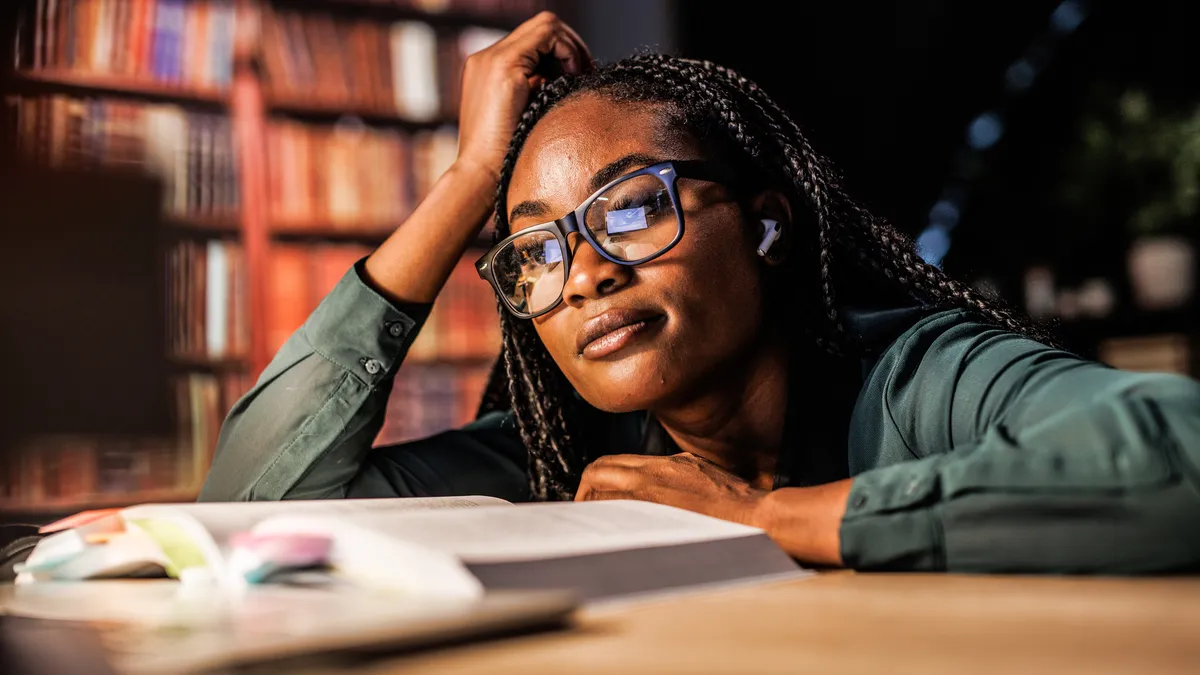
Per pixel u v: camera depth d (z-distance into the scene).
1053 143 3.71
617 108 1.04
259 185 3.14
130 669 0.36
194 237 3.11
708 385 1.02
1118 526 0.61
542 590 0.50
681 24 3.71
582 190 1.00
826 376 1.08
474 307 3.34
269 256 3.15
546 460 1.21
